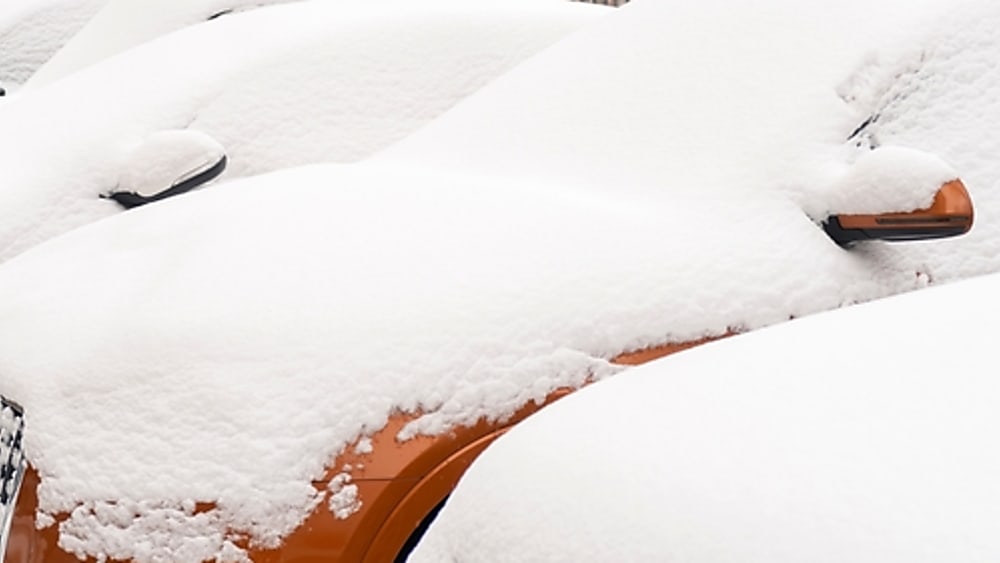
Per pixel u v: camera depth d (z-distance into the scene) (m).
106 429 2.52
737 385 1.77
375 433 2.43
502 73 4.95
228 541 2.32
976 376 1.60
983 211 3.15
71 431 2.55
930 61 3.29
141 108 4.68
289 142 4.68
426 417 2.46
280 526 2.33
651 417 1.74
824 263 2.93
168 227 3.14
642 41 3.69
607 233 2.86
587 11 5.35
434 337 2.54
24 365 2.76
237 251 2.84
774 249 2.92
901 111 3.24
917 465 1.42
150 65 4.96
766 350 1.92
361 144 4.73
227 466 2.36
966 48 3.33
